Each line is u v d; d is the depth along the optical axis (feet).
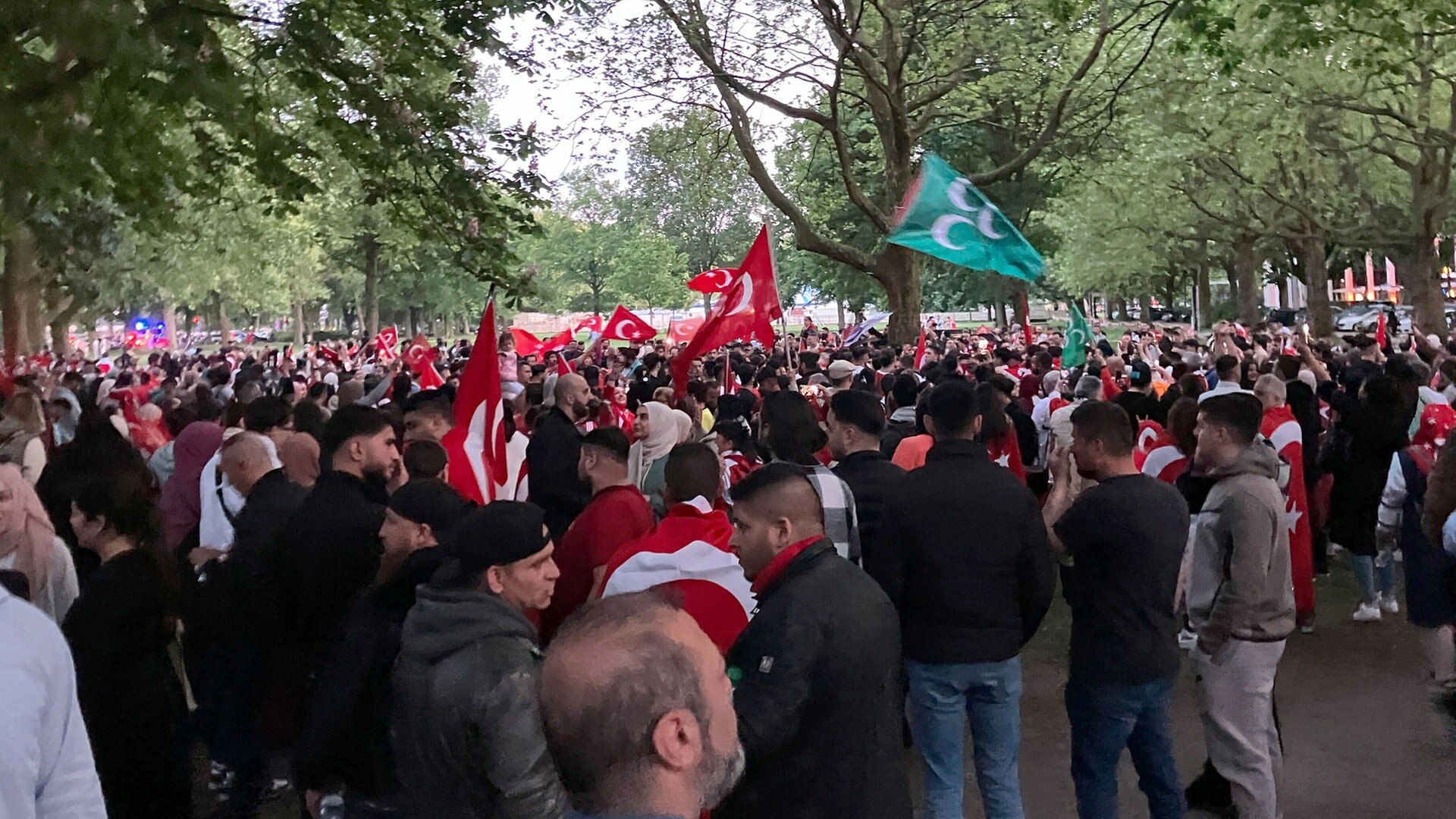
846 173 59.67
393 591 13.19
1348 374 41.09
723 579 14.52
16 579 12.41
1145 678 15.83
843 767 11.81
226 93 35.06
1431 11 56.90
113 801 15.08
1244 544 16.55
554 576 11.69
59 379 75.36
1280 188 111.86
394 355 85.56
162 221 43.42
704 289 54.39
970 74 65.82
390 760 12.82
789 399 17.72
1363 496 29.71
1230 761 17.13
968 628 15.72
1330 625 30.35
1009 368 53.83
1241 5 74.59
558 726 6.37
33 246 90.74
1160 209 123.34
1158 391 42.04
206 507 22.45
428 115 41.68
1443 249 156.25
